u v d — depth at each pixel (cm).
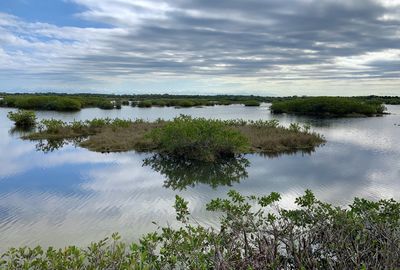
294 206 1102
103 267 396
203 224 941
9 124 3556
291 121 4509
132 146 2188
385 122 4409
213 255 416
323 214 526
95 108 7081
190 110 6900
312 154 2072
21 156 1923
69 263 394
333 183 1414
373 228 443
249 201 1141
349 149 2258
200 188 1345
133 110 6569
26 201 1156
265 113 6122
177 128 1955
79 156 1936
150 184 1393
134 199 1191
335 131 3319
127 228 935
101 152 2059
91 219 998
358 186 1372
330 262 396
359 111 5756
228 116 5225
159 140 2158
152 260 416
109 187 1336
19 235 884
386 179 1480
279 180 1466
